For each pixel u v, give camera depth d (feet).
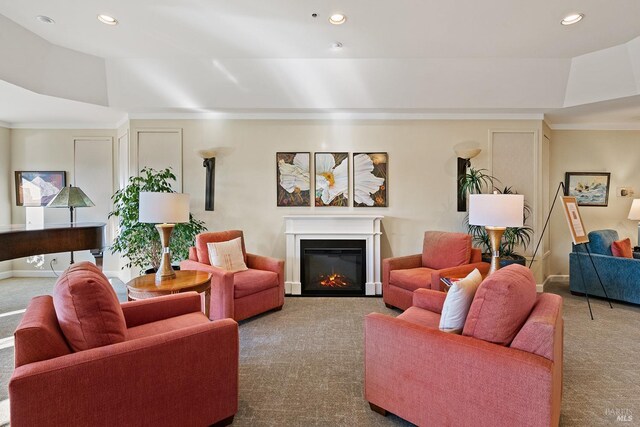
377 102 13.04
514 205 8.13
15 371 4.05
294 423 5.79
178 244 12.89
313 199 14.25
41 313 4.93
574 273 13.78
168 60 11.71
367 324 6.04
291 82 12.41
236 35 10.03
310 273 14.14
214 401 5.47
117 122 15.66
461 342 4.91
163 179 13.11
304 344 8.96
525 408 4.32
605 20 9.22
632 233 16.16
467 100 12.92
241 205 14.23
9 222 16.02
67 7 8.62
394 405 5.65
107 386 4.45
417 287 10.66
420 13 8.86
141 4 8.48
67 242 10.93
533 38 10.22
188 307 7.34
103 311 4.81
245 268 11.78
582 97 12.44
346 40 10.33
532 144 14.11
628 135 16.03
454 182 14.17
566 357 8.26
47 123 15.88
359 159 14.12
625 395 6.63
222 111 13.70
